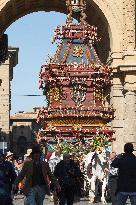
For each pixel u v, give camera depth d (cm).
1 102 8269
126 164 1617
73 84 3747
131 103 4341
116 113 4403
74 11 3972
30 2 4944
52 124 3709
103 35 4894
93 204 2773
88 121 3722
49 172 1633
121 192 1612
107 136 3678
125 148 1650
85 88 3762
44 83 3775
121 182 1617
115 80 4434
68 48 3828
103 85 3794
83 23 3894
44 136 3703
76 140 3666
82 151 3441
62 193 2055
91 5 4609
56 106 3731
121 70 4359
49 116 3706
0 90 8231
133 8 4469
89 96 3775
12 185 1720
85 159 3059
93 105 3766
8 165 1709
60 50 3831
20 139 11175
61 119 3703
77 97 3750
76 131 3662
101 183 3047
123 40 4481
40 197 1603
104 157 2816
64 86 3750
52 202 2925
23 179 1752
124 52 4425
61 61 3794
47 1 5025
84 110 3731
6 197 1608
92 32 3897
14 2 4691
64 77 3734
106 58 4850
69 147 3434
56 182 1647
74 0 3981
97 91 3775
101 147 3161
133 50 4409
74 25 3878
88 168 2859
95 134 3675
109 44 4634
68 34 3847
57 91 3744
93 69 3756
